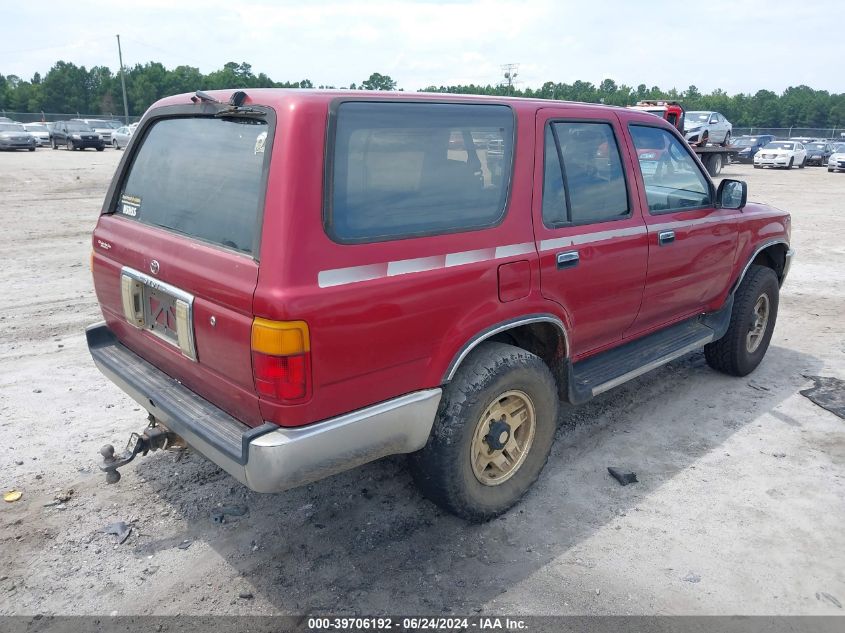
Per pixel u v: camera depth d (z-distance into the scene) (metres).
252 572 2.98
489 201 3.07
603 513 3.43
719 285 4.69
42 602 2.77
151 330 3.12
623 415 4.56
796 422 4.47
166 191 3.06
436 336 2.84
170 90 94.31
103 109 90.56
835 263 9.63
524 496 3.56
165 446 3.16
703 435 4.28
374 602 2.80
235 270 2.47
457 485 3.08
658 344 4.36
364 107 2.64
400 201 2.72
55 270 8.31
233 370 2.56
